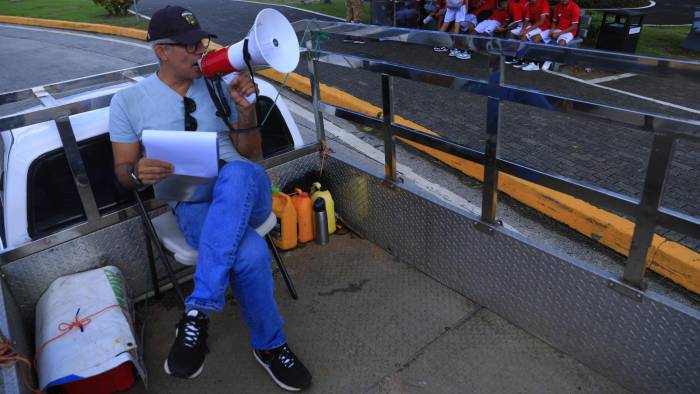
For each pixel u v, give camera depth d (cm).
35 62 1000
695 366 176
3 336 171
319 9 1415
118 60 986
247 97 217
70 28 1343
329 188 320
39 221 232
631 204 173
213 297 188
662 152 159
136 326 256
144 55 1014
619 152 465
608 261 328
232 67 203
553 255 204
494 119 205
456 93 641
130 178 219
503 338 233
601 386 205
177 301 271
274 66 193
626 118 165
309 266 293
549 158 459
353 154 483
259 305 204
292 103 641
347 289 272
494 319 243
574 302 204
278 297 271
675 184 404
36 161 230
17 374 166
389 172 271
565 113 181
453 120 556
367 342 239
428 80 223
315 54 279
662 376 186
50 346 199
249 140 238
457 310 251
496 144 208
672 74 150
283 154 302
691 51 866
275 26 201
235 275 198
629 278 183
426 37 215
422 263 275
